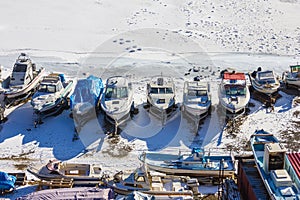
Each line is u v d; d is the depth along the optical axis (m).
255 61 27.45
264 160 14.77
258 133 16.95
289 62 27.44
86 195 15.01
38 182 16.55
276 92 23.33
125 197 14.74
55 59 27.23
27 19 33.25
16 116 21.59
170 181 16.59
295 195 13.53
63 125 21.02
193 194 15.98
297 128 20.88
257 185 14.62
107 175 16.86
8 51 28.19
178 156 17.89
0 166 18.08
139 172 16.38
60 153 19.09
